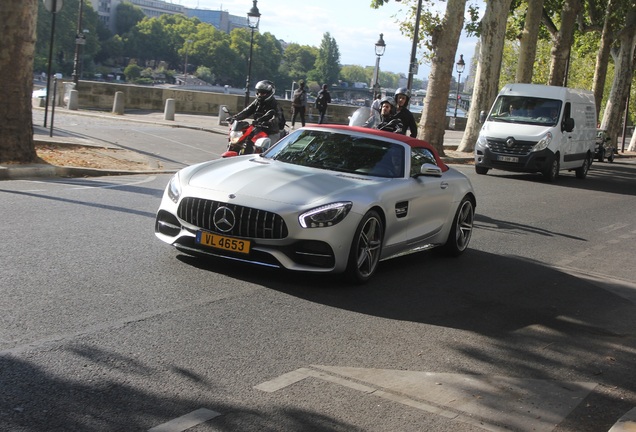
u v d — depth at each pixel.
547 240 12.16
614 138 51.69
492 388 5.21
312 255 7.08
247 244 7.05
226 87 175.38
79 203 10.70
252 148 12.52
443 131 29.67
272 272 7.70
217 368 4.97
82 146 18.70
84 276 6.86
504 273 9.19
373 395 4.81
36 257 7.36
